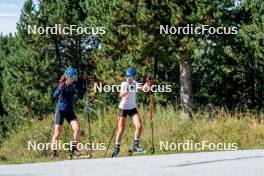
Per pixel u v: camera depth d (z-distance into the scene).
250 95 66.12
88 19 59.88
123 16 49.59
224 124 30.97
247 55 61.69
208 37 47.38
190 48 45.03
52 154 22.97
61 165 14.17
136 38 47.47
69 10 80.19
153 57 52.31
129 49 49.41
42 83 82.94
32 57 82.56
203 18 44.62
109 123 34.94
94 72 64.38
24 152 29.19
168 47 47.81
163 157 16.08
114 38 51.84
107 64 56.34
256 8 58.44
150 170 13.16
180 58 50.50
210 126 30.88
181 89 52.00
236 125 30.73
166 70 67.44
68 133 33.38
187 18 44.88
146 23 47.28
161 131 31.28
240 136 29.22
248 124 31.16
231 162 14.55
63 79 21.84
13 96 83.50
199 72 67.62
